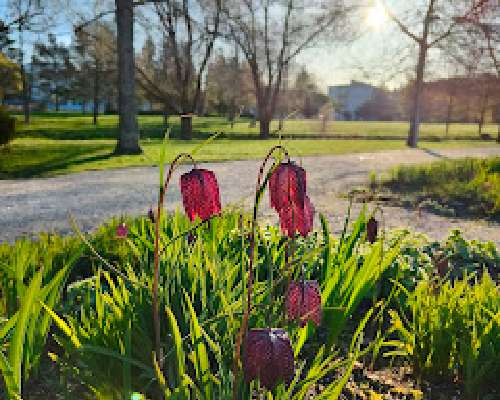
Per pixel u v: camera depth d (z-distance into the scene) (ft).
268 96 134.82
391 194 39.55
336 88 306.35
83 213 31.53
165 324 9.81
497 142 143.95
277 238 12.69
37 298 8.45
